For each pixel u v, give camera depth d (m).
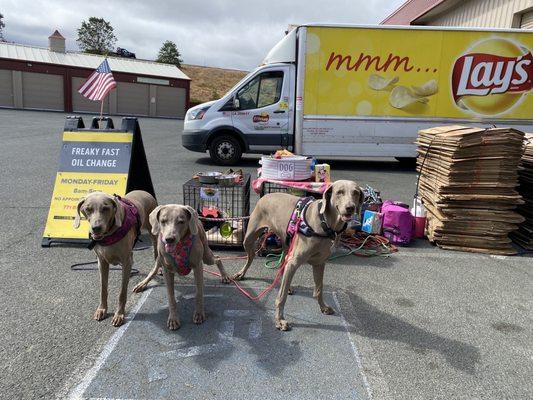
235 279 4.66
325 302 4.19
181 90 38.44
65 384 2.86
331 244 3.60
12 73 32.56
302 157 6.25
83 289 4.28
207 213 5.48
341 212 3.28
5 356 3.13
